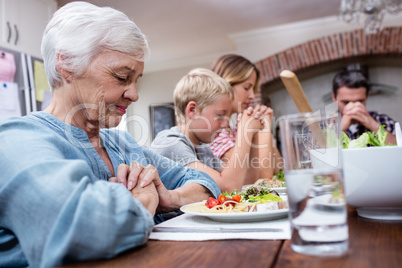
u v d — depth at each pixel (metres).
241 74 2.10
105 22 0.71
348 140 0.89
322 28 5.02
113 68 0.72
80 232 0.43
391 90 4.96
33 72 2.93
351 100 3.81
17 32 2.85
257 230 0.55
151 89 6.60
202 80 1.53
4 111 2.60
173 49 5.81
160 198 0.77
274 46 5.23
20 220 0.48
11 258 0.55
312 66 5.15
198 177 1.01
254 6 4.30
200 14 4.42
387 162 0.58
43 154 0.52
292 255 0.42
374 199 0.60
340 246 0.41
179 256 0.44
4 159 0.52
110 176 0.80
